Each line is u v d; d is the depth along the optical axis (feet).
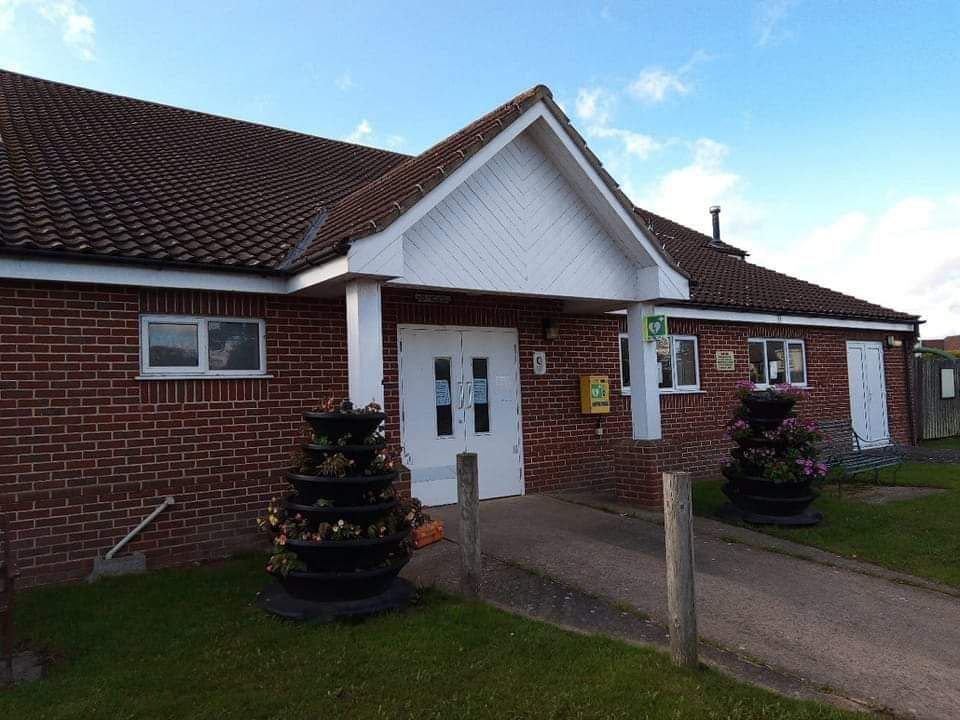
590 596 19.45
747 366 43.42
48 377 20.98
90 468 21.52
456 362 31.01
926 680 14.93
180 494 23.04
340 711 12.85
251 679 14.06
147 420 22.58
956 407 61.72
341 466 17.44
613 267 29.55
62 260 20.42
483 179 25.38
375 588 17.71
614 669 14.53
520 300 33.14
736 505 29.58
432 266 23.85
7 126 31.04
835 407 48.93
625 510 29.43
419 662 14.75
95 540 21.47
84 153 30.58
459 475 19.06
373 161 41.52
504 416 32.42
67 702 13.14
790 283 52.85
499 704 13.12
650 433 30.48
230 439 24.08
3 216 21.38
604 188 27.43
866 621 18.33
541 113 25.45
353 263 20.83
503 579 20.80
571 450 34.63
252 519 24.38
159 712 12.77
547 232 27.22
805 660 15.84
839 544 25.49
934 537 26.21
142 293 22.68
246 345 25.00
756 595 20.11
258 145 39.40
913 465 43.50
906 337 55.36
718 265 51.39
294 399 25.48
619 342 36.96
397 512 18.49
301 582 17.20
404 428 29.14
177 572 21.63
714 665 15.35
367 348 21.86
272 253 24.67
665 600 19.10
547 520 27.86
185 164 32.91
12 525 20.24
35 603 18.74
